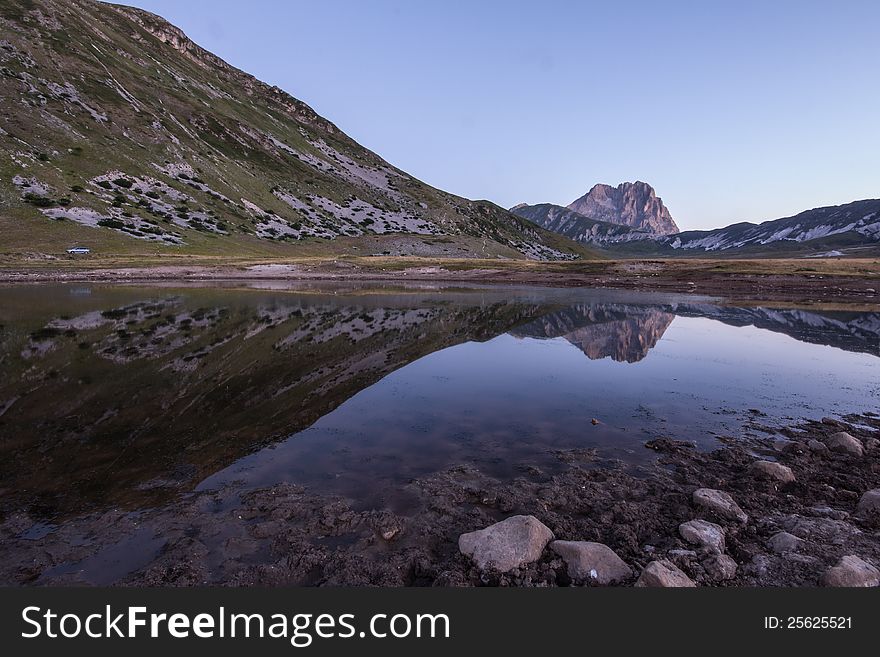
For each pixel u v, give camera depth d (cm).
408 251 12475
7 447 1045
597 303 4547
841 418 1284
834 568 606
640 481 881
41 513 764
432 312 3681
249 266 7481
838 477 903
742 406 1388
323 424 1209
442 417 1270
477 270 8000
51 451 1026
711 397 1481
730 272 6756
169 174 10444
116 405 1350
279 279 7062
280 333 2561
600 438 1120
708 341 2520
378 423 1220
